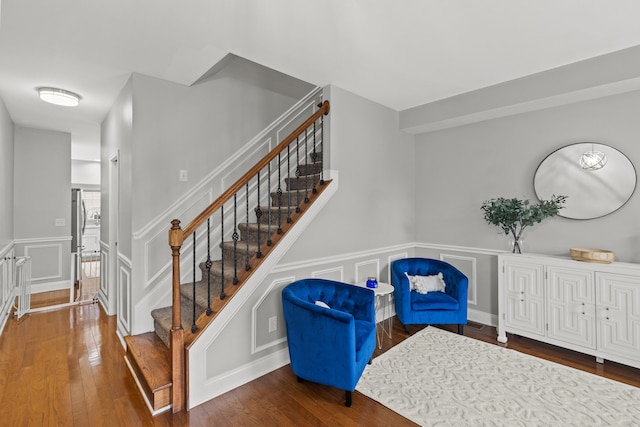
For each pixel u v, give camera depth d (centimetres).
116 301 376
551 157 312
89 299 443
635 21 206
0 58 255
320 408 212
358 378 217
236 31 216
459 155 382
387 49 242
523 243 335
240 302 239
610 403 215
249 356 246
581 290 272
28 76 290
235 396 225
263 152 374
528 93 292
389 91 329
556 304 286
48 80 298
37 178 479
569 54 252
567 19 204
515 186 339
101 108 379
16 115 406
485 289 362
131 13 195
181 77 293
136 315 282
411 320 321
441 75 289
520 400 219
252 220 367
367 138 349
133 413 204
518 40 230
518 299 308
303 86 416
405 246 409
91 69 275
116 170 372
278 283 268
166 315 277
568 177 303
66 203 505
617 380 244
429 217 412
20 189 464
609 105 281
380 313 374
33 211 476
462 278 325
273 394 228
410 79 298
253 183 369
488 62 265
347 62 263
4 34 220
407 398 222
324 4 187
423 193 418
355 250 337
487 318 360
